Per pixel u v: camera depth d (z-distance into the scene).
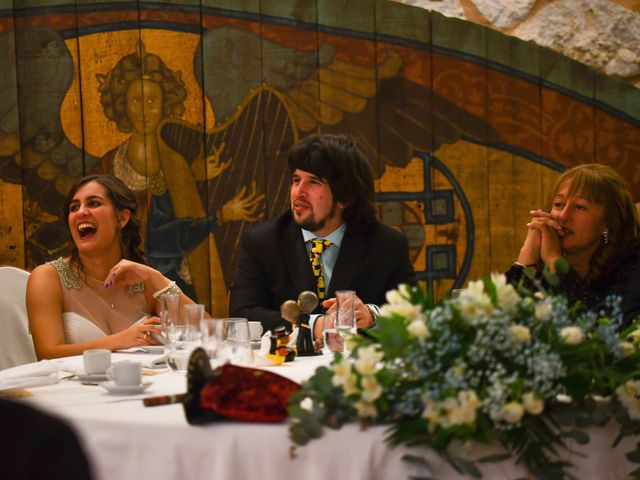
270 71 4.42
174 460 1.91
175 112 4.34
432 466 1.92
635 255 3.04
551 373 1.90
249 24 4.39
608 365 2.07
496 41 4.61
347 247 3.40
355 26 4.48
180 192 4.37
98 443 1.94
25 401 0.95
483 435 1.88
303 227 3.40
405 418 1.94
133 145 4.31
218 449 1.91
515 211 4.69
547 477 1.93
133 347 3.02
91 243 3.36
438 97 4.58
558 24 4.65
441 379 1.90
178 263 4.38
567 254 3.11
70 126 4.24
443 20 4.55
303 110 4.47
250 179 4.43
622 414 2.01
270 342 2.67
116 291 3.41
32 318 3.26
